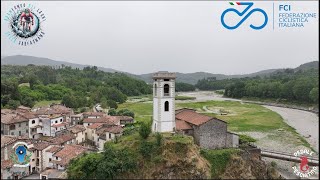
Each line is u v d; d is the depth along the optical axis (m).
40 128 115.12
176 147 71.81
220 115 178.00
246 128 139.88
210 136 83.12
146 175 69.06
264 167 81.00
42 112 125.19
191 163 70.31
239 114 183.12
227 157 76.94
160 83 81.81
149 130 74.56
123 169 69.12
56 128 113.00
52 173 74.44
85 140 114.19
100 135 106.94
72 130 108.62
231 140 85.12
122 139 79.31
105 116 133.50
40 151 84.31
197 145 80.69
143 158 71.06
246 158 80.12
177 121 89.31
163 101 82.25
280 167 90.00
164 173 69.25
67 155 80.00
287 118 172.25
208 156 76.25
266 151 91.94
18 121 107.00
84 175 69.31
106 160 70.38
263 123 152.12
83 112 152.00
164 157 70.38
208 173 72.38
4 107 143.00
